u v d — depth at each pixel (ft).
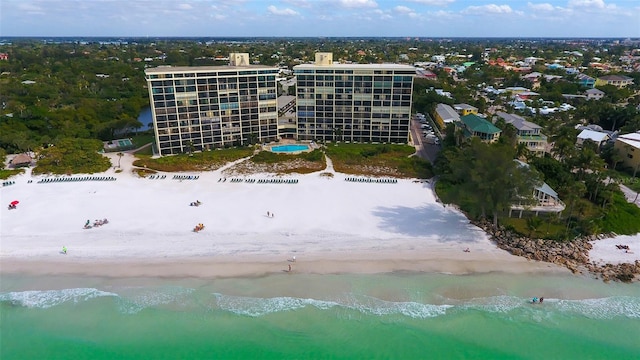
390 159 365.40
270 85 405.18
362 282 204.13
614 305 190.90
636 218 255.29
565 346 172.96
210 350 169.89
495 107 592.19
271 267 213.66
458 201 263.90
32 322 182.19
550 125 439.63
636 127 410.31
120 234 242.37
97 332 178.29
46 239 236.02
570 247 228.43
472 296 196.65
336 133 419.54
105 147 396.16
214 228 250.16
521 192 226.79
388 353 168.96
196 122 385.50
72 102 589.73
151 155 382.63
